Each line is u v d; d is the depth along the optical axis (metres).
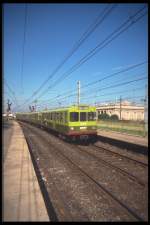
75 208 7.38
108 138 22.09
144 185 9.38
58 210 7.28
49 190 9.20
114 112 75.31
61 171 11.97
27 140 25.09
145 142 18.67
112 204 7.55
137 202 7.72
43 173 11.78
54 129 26.84
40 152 17.81
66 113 21.55
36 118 45.66
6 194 7.34
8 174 9.87
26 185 8.32
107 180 10.19
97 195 8.39
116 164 13.35
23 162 12.38
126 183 9.72
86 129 21.22
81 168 12.42
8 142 20.17
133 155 16.06
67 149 18.83
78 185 9.62
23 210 6.11
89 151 17.89
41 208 6.26
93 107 21.58
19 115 85.50
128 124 32.31
